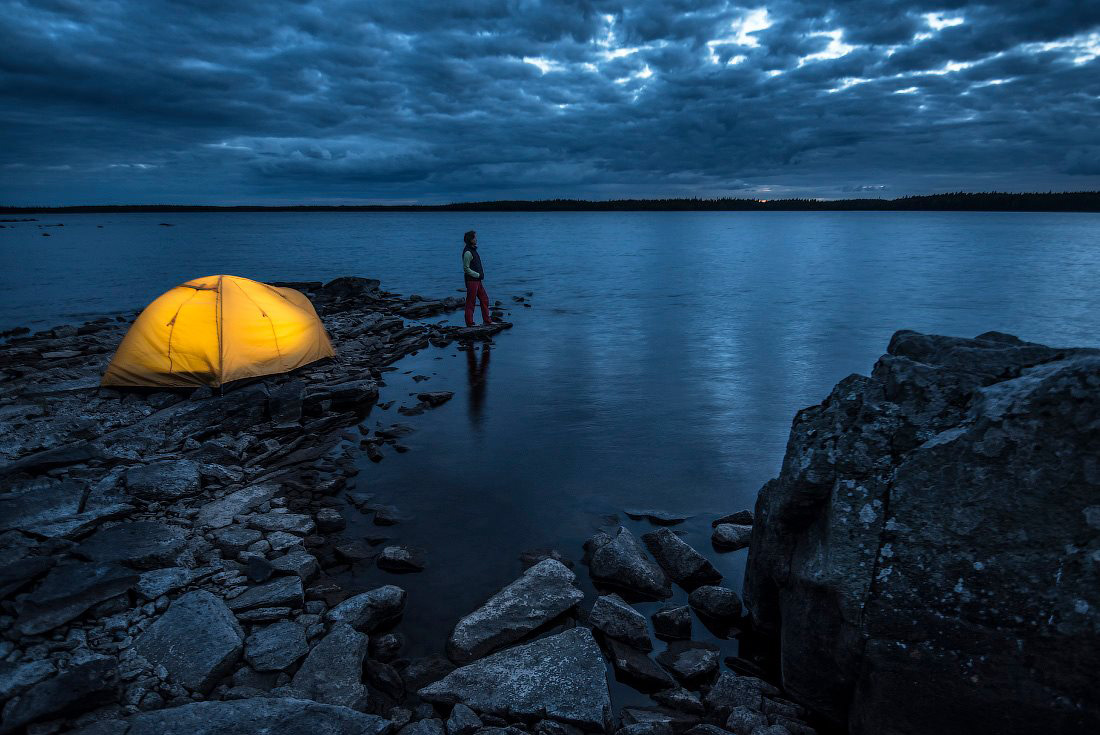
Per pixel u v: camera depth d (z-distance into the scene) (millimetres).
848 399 4574
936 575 3500
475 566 5906
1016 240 71438
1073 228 118750
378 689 4316
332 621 4902
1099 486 3244
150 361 10406
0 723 3562
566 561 5965
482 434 9461
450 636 4816
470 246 17812
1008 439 3541
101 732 3547
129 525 6051
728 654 4863
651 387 12211
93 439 8461
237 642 4492
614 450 8844
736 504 7254
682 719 4047
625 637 4832
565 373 13344
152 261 44844
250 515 6617
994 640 3285
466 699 4125
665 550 6070
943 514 3604
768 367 13914
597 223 174375
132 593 5070
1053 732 3154
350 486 7617
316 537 6270
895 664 3471
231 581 5359
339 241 74875
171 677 4172
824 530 4047
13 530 5785
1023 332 18219
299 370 12148
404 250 57844
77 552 5434
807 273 35500
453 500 7262
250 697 4082
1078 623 3102
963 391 4102
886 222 182125
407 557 5871
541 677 4285
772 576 4734
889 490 3838
